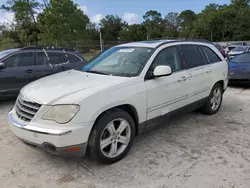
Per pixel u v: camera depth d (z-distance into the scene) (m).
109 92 3.33
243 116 5.53
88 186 3.01
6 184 3.05
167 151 3.86
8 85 6.60
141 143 4.15
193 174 3.21
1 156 3.75
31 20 28.38
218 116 5.53
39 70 7.10
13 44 33.84
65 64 7.68
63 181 3.12
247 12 65.56
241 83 8.75
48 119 3.04
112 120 3.37
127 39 76.12
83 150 3.14
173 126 4.91
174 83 4.25
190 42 5.09
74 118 3.00
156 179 3.12
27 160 3.63
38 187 3.00
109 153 3.45
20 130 3.19
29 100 3.25
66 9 24.89
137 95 3.63
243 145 4.05
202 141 4.21
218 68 5.48
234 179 3.10
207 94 5.25
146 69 3.89
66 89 3.32
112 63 4.32
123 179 3.13
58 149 2.98
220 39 67.75
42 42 25.28
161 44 4.42
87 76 3.91
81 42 28.97
